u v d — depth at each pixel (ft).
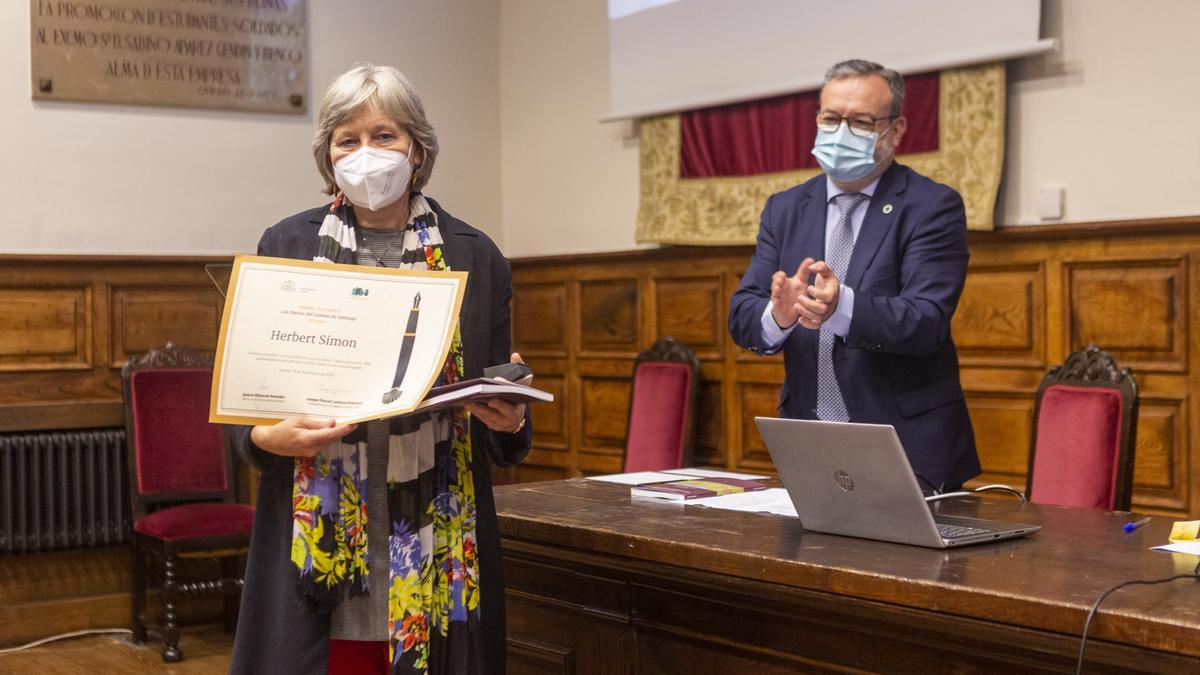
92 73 17.39
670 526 7.23
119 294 17.35
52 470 16.55
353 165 6.01
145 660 15.49
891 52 15.33
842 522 6.75
